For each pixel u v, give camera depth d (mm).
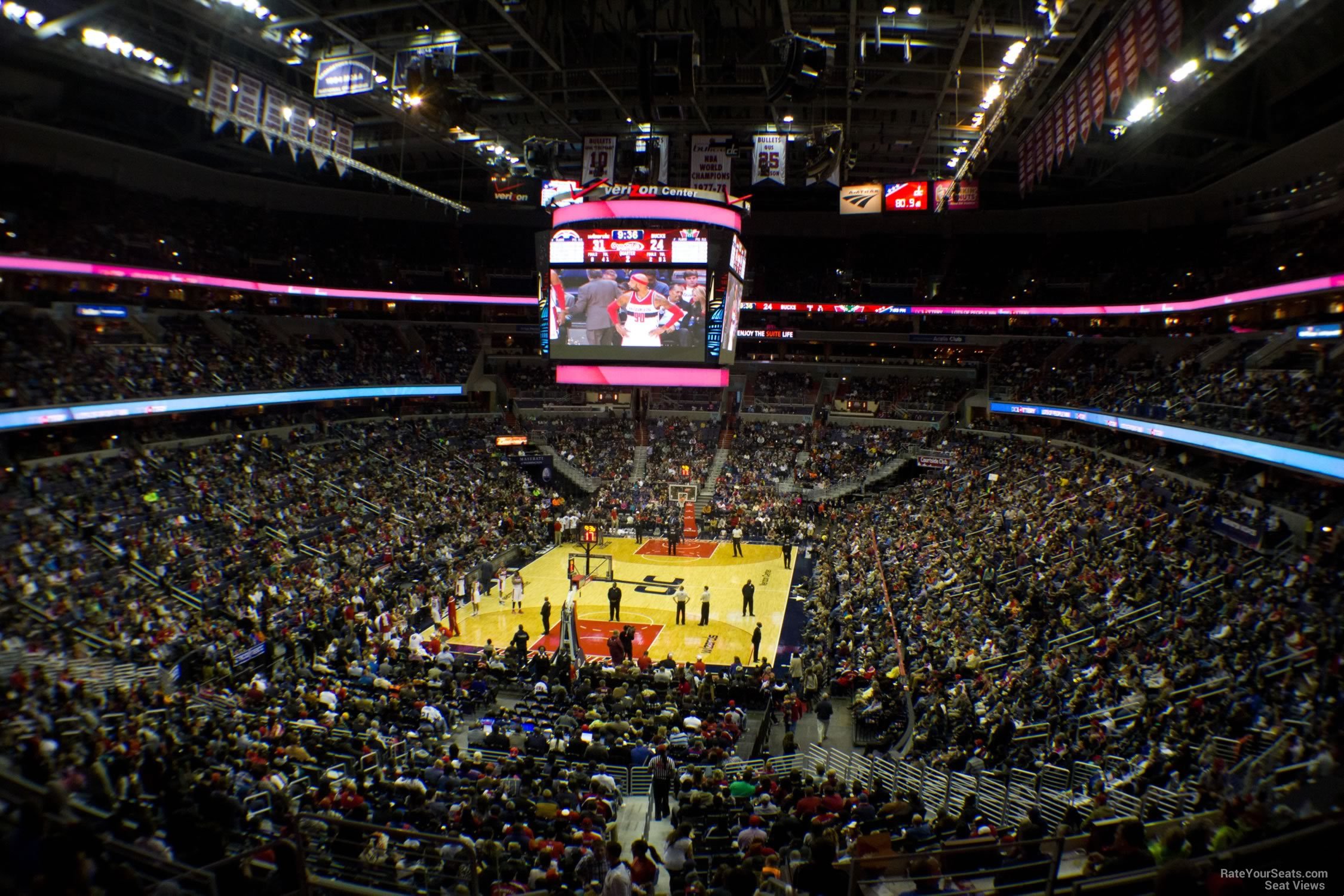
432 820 11000
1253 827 6926
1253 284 33156
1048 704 17062
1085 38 23016
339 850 10008
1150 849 7168
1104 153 33531
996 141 28109
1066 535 27312
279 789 12016
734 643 26859
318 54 21578
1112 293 44562
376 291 48469
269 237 45781
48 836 5082
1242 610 18062
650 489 46469
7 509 24375
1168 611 19609
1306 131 31047
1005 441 43750
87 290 35281
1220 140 32438
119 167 39750
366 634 23656
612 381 33906
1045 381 44125
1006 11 21391
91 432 31719
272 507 31859
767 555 39312
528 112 30359
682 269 32812
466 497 40375
